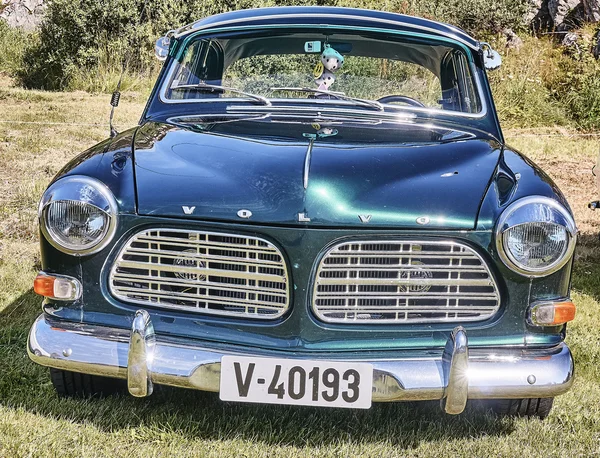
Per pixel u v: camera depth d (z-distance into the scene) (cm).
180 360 269
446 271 271
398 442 299
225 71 383
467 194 277
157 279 276
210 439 293
